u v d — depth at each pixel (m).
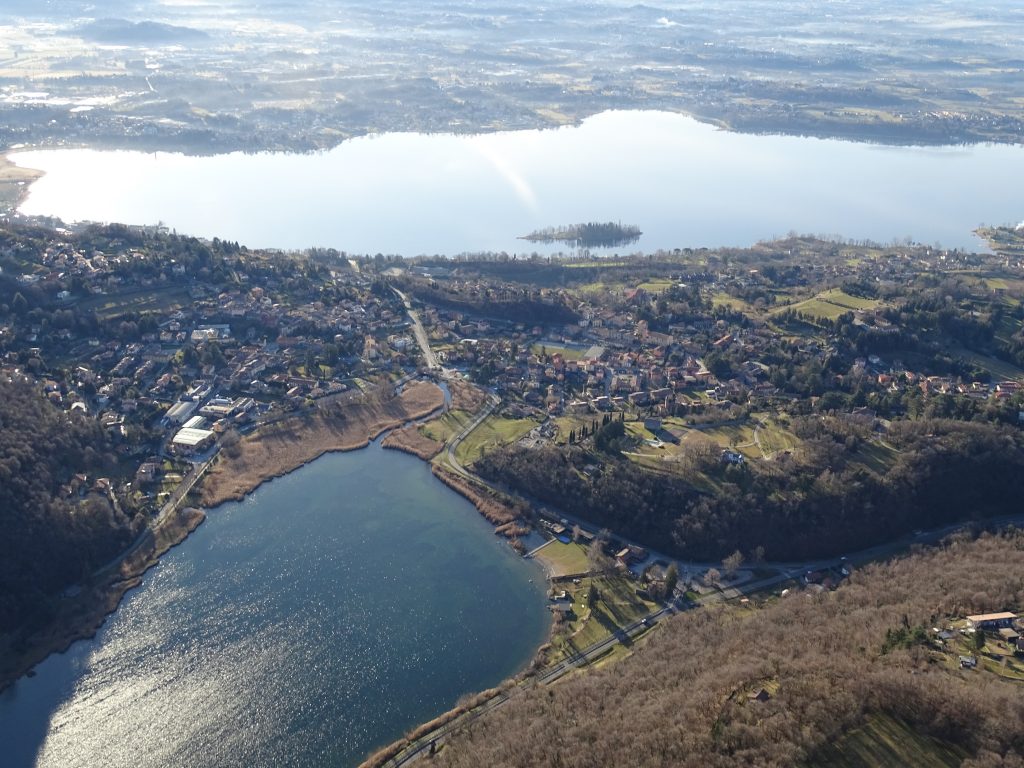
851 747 157.12
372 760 185.50
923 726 161.75
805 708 164.75
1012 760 150.88
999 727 156.88
